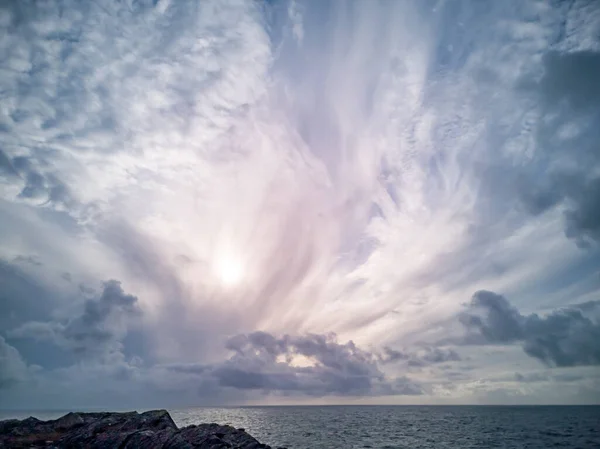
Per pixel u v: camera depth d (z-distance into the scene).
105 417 41.69
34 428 38.94
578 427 100.00
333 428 95.56
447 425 107.75
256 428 94.56
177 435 31.44
